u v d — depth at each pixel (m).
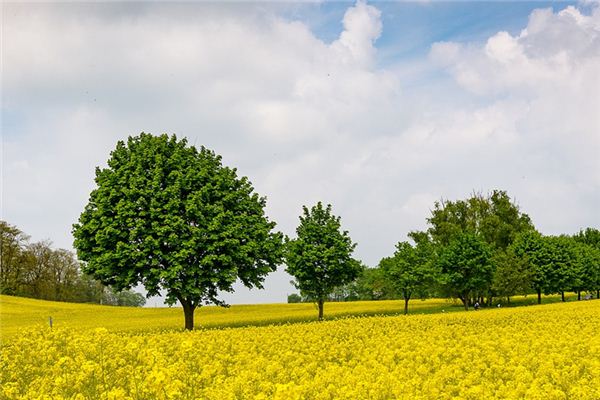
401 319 34.84
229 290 36.09
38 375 13.28
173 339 22.39
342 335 25.33
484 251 66.75
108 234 34.12
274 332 25.92
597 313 35.69
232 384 10.73
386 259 65.31
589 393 11.18
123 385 11.36
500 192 88.88
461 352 17.78
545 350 17.41
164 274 32.88
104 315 67.38
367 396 10.59
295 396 8.30
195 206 34.47
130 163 35.97
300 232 51.16
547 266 79.00
